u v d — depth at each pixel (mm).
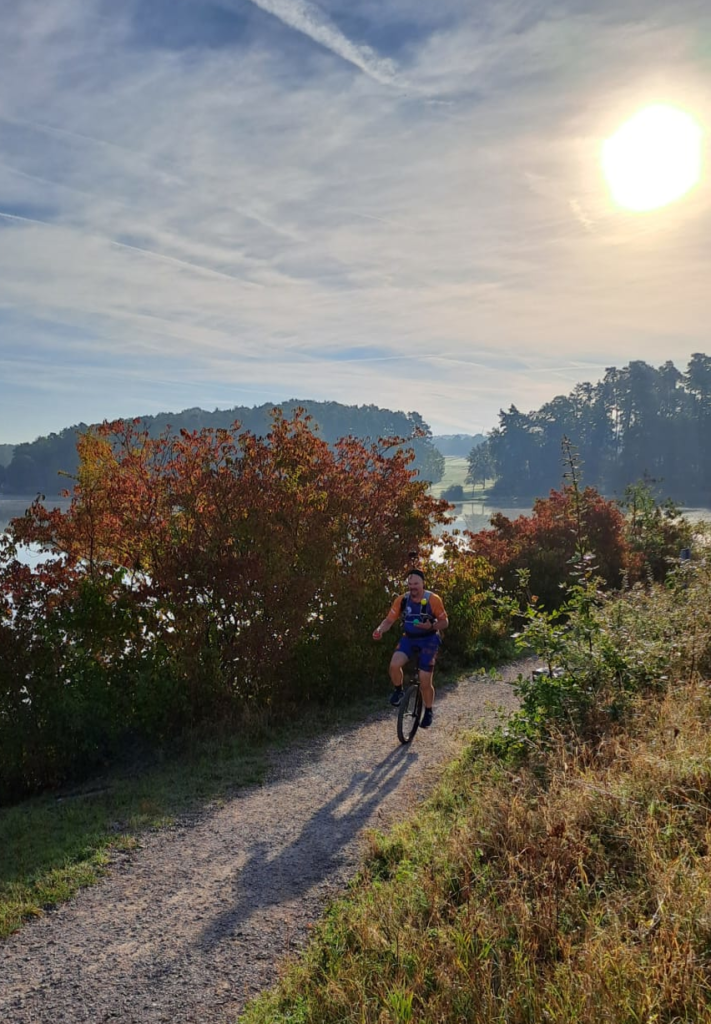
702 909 3523
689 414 171250
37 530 11359
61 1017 3812
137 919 4789
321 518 11398
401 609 8500
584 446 183250
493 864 4512
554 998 3141
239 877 5293
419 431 13258
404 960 3742
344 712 10328
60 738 8711
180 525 10945
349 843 5703
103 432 11719
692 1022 2908
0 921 4820
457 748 7719
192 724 9648
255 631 10352
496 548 19922
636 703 6488
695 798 4672
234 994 3938
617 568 19938
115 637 9758
